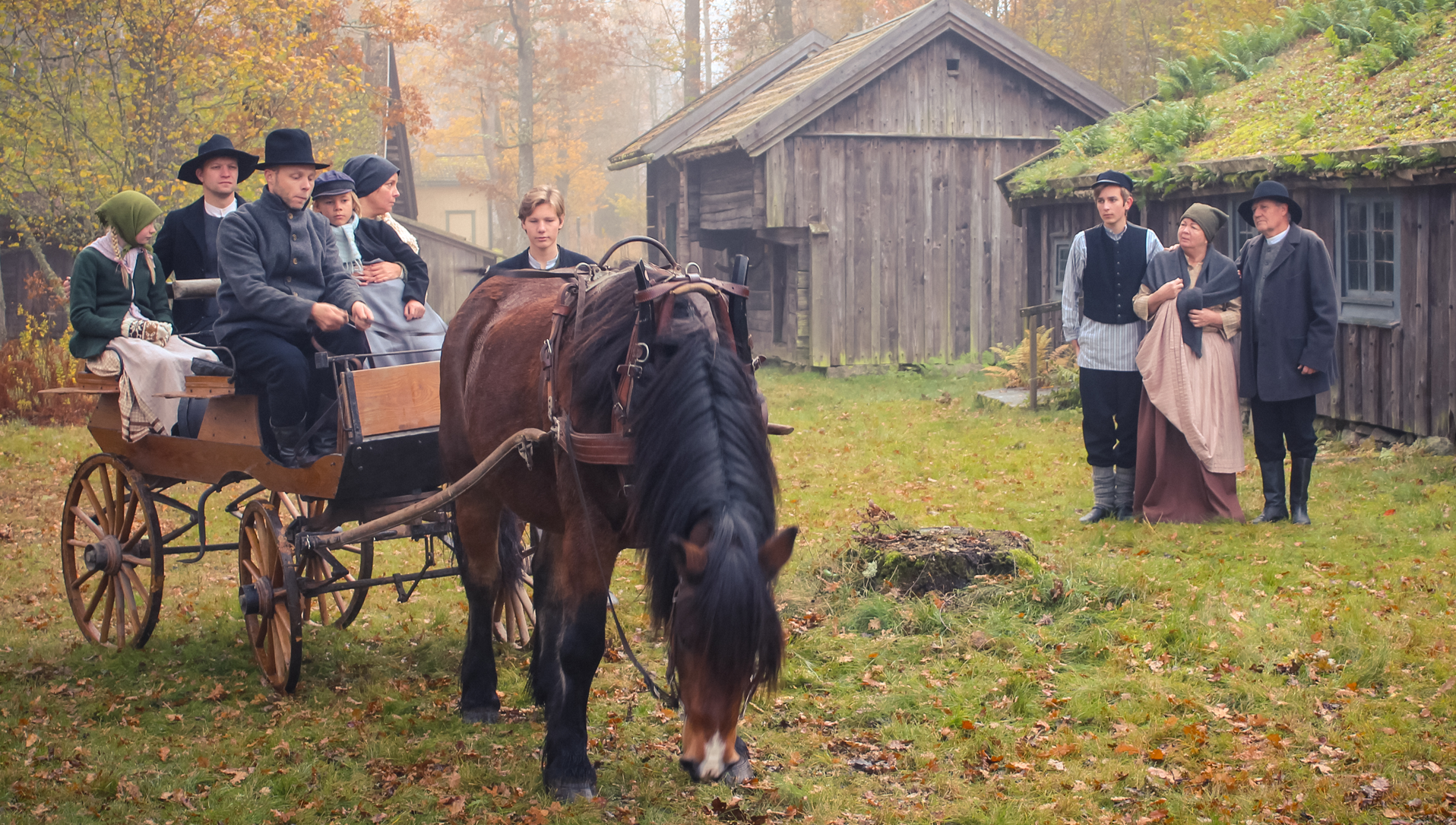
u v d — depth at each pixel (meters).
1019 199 16.09
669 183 26.20
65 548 6.41
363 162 6.06
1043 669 5.22
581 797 4.04
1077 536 7.65
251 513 5.45
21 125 15.31
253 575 5.51
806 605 6.19
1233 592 6.12
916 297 18.98
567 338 4.16
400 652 5.96
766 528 3.38
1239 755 4.28
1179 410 7.59
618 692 5.18
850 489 9.80
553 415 3.99
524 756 4.51
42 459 11.69
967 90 18.83
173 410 5.62
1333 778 4.01
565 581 3.98
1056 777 4.18
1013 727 4.66
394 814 4.05
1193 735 4.43
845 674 5.34
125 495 6.10
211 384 5.23
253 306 5.12
